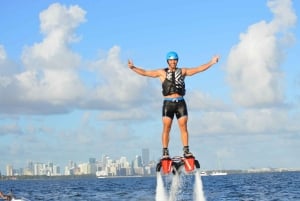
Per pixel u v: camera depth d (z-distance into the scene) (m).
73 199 81.19
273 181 150.88
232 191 88.81
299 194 75.75
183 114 19.12
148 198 77.06
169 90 19.12
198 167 19.17
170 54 19.05
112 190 115.31
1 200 72.38
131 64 19.09
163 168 19.05
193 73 19.19
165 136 19.33
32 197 89.38
